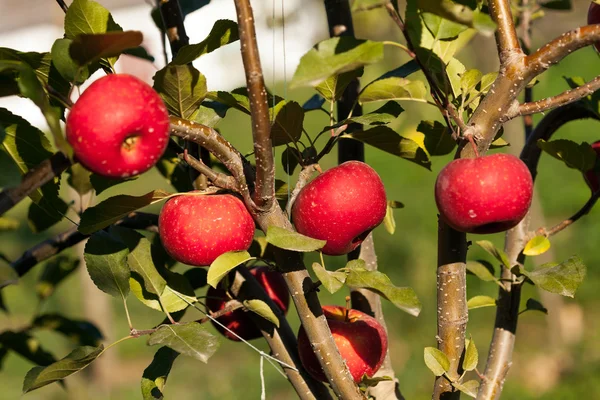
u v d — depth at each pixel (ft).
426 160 8.59
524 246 10.00
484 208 7.13
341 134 8.74
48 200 8.73
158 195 7.89
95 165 6.42
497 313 9.80
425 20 7.56
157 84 7.64
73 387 29.86
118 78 6.46
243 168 7.60
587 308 35.50
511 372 31.09
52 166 6.45
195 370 33.30
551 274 8.02
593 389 28.96
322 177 8.14
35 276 43.29
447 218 7.42
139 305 39.55
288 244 7.13
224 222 7.82
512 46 7.18
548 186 48.26
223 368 33.35
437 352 7.72
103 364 30.22
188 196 8.05
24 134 7.56
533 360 31.53
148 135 6.49
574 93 7.12
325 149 8.45
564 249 41.06
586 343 31.96
